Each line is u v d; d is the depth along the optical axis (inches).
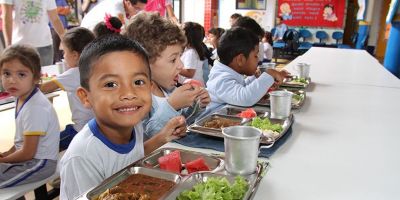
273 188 30.2
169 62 50.8
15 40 112.7
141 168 32.3
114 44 31.6
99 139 34.2
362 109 58.4
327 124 49.4
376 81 86.0
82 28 82.7
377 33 371.9
